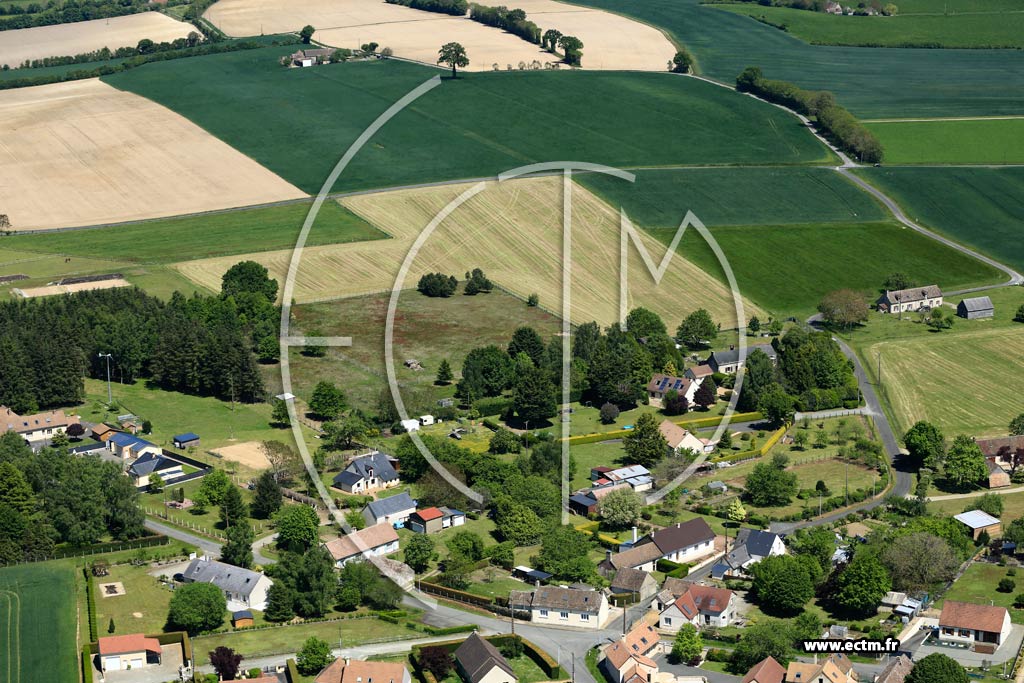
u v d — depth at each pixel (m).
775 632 180.00
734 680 173.50
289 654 175.75
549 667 173.88
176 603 182.25
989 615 184.38
